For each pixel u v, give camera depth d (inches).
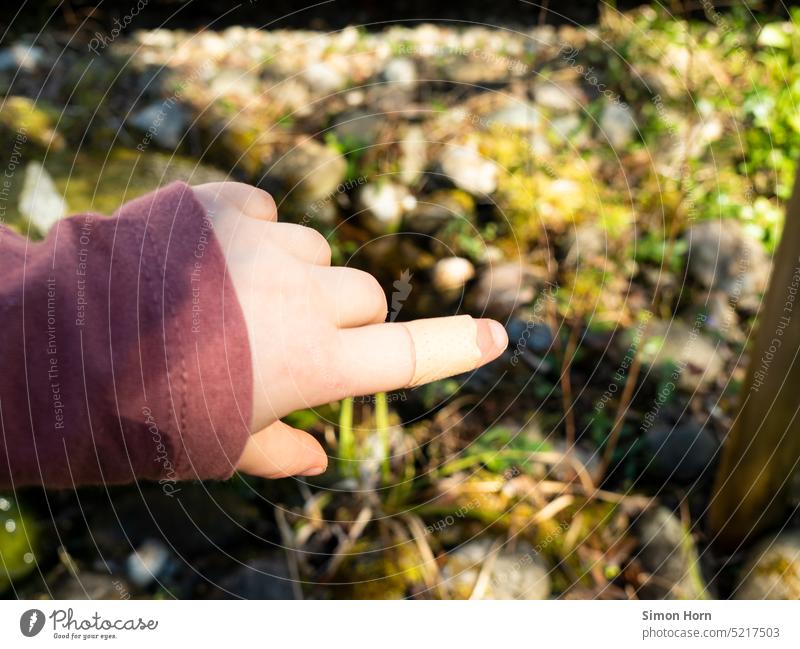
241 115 21.0
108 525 13.6
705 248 16.9
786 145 18.6
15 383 7.8
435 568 13.1
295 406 8.3
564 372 14.7
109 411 8.0
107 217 8.5
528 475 14.2
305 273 8.4
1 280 8.0
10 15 25.0
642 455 14.2
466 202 18.4
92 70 22.8
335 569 13.2
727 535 12.9
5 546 13.1
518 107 20.7
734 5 22.0
